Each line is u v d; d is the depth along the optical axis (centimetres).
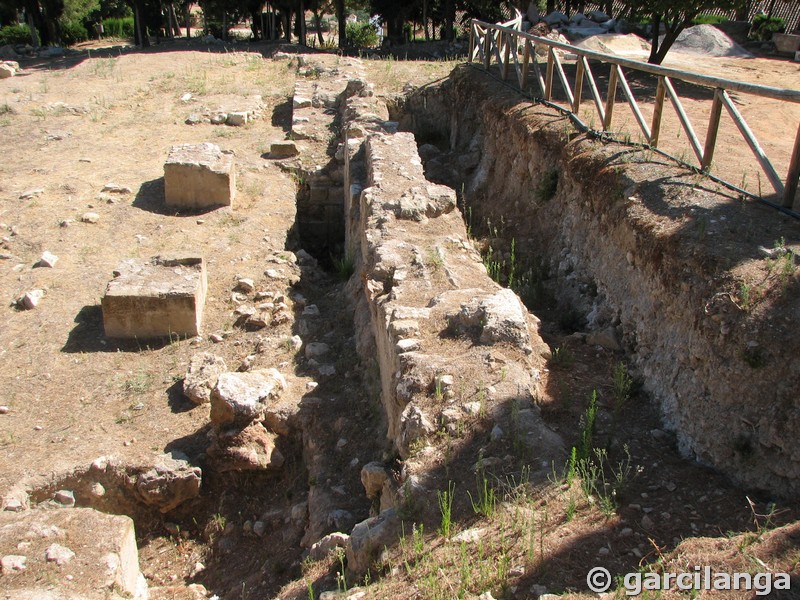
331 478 572
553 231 833
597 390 547
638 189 655
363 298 777
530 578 344
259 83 1605
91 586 435
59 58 2055
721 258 507
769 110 1070
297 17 2780
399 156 966
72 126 1331
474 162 1209
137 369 720
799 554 313
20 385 686
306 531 539
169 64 1781
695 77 652
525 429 458
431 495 420
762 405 430
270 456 615
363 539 411
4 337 747
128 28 3412
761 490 420
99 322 784
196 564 567
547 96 1025
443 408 483
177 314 758
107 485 587
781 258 489
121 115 1399
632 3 1330
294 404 639
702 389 477
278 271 882
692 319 504
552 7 2352
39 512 495
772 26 1927
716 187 636
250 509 601
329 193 1175
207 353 730
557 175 846
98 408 666
